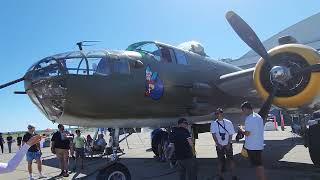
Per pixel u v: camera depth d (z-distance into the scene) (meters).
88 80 6.99
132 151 15.65
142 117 7.97
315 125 8.45
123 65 7.61
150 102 7.97
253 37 7.74
